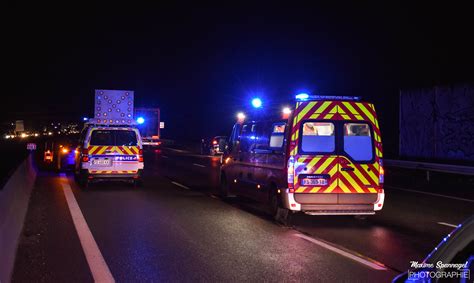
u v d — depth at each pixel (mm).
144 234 8461
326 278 5957
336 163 9273
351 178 9297
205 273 6141
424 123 26312
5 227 6109
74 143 17594
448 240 2523
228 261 6730
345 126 9383
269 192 10109
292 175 9172
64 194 13797
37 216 10141
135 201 12516
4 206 6414
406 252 7328
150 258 6859
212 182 17500
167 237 8242
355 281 5844
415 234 8695
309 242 7980
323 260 6816
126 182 17219
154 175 20297
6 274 5512
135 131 15281
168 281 5805
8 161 32219
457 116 24266
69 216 10172
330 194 9219
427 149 26125
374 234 8695
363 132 9453
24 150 44562
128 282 5758
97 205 11750
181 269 6316
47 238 8086
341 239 8242
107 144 15016
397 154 31094
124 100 16703
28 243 7719
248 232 8758
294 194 9156
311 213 9141
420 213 11094
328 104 9336
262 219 10109
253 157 11125
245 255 7070
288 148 9242
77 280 5832
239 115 12617
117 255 7008
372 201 9359
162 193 14234
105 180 15109
